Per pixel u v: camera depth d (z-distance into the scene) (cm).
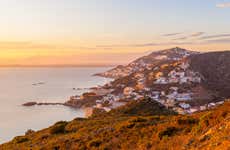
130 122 2334
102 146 1895
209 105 13800
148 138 1828
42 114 17600
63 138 2400
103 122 3036
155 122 2291
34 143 2589
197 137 1509
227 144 1146
